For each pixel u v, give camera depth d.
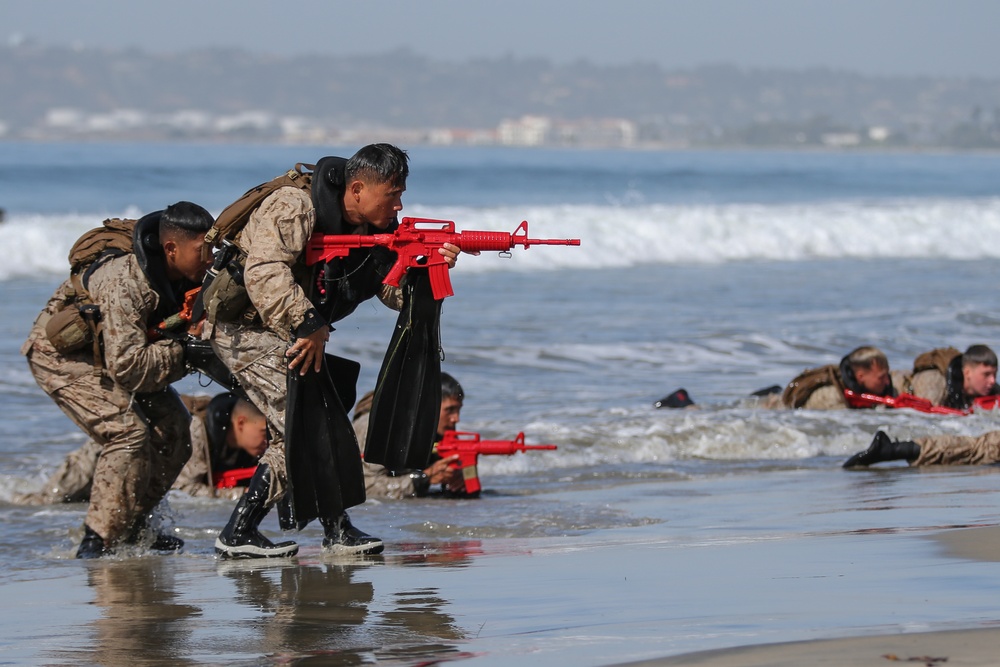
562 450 26.61
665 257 73.56
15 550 18.66
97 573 16.38
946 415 30.08
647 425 28.45
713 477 24.58
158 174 119.06
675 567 14.76
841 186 152.62
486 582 14.59
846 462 25.42
